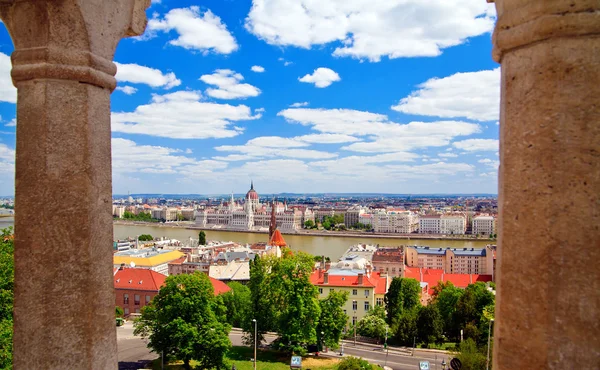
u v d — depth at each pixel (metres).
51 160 5.86
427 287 91.81
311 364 49.03
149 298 73.44
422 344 60.31
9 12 5.90
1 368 22.25
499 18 5.05
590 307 4.29
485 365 36.94
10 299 24.80
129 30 6.77
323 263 103.56
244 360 49.31
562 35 4.42
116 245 140.00
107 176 6.36
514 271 4.76
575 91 4.40
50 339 5.86
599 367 4.25
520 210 4.72
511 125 4.86
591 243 4.30
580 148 4.38
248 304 57.78
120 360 48.09
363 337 66.25
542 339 4.47
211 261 108.62
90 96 6.03
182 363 46.66
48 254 5.88
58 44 5.84
